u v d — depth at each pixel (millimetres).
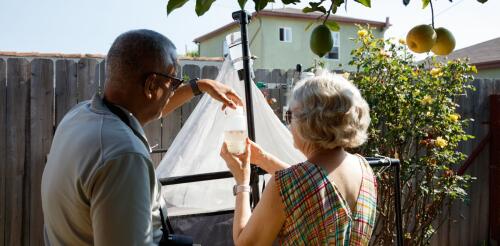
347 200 1319
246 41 1779
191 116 2125
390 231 3656
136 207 1083
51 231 1243
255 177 1720
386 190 3615
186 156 1979
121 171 1085
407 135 3512
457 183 4074
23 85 3037
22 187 3076
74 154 1140
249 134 1771
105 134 1134
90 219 1132
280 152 2139
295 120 1377
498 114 4402
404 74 3553
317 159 1358
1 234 3051
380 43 3613
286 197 1278
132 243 1062
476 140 4477
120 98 1262
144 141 1265
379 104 3527
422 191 3605
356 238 1316
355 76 3668
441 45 1243
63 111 3139
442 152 3555
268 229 1325
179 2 1254
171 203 1912
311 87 1360
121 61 1241
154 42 1263
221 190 1958
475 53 12758
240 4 1313
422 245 3826
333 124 1312
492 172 4523
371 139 3529
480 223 4578
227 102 1861
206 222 1861
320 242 1266
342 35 15922
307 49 16297
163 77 1281
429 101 3426
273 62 15766
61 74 3123
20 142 3049
